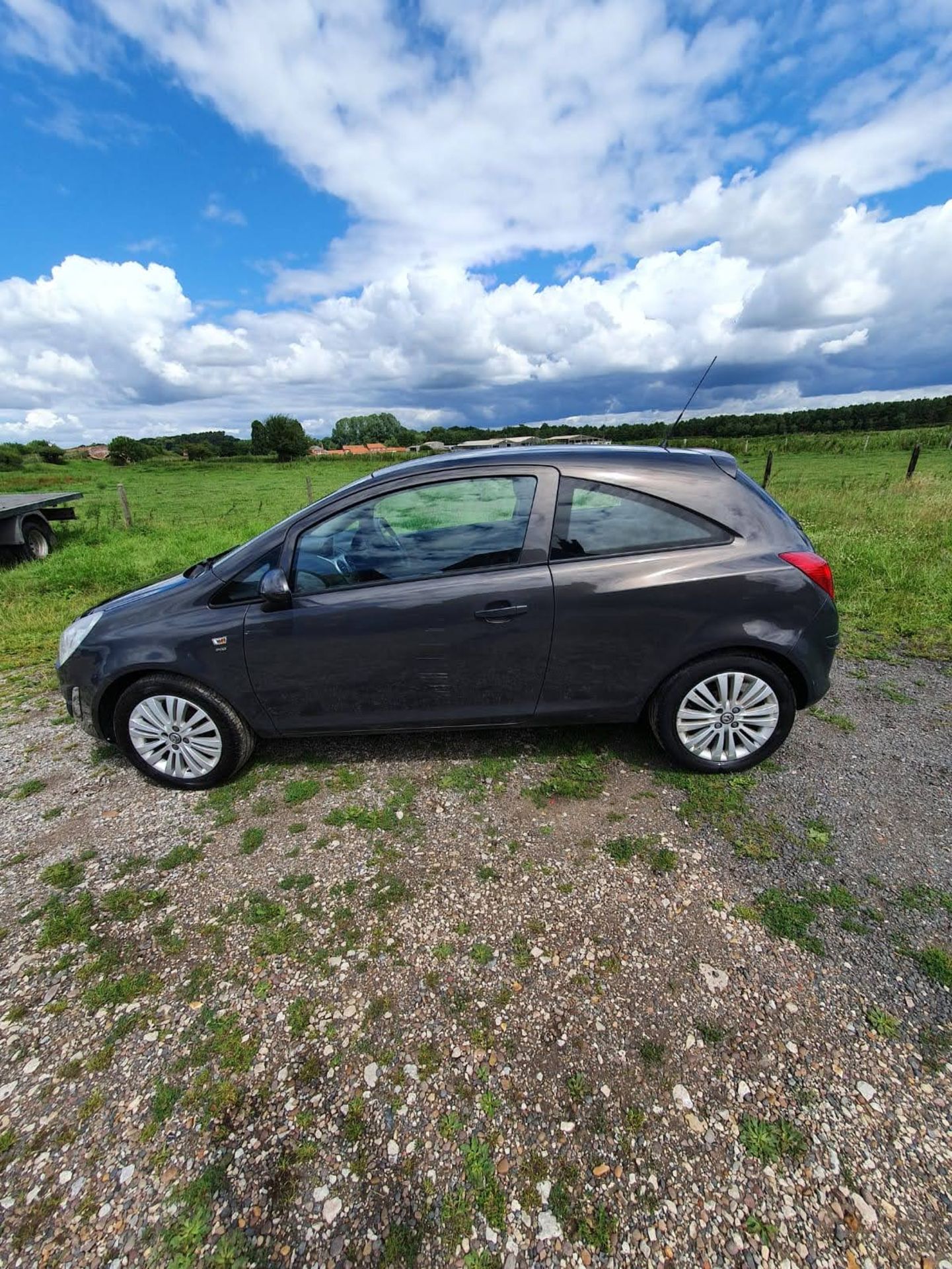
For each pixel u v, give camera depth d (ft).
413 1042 6.02
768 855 8.23
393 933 7.29
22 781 11.20
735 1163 4.93
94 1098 5.65
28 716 13.98
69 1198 4.91
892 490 43.04
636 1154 5.02
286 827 9.36
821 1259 4.34
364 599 9.41
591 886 7.86
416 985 6.62
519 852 8.54
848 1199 4.67
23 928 7.67
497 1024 6.15
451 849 8.66
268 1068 5.84
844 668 14.30
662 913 7.38
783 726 9.75
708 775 10.07
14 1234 4.71
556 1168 4.97
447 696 9.83
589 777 10.14
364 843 8.90
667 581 9.04
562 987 6.51
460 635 9.36
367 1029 6.17
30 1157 5.21
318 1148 5.18
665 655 9.37
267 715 10.08
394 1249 4.53
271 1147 5.21
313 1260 4.50
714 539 9.22
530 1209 4.71
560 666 9.51
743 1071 5.61
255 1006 6.48
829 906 7.35
